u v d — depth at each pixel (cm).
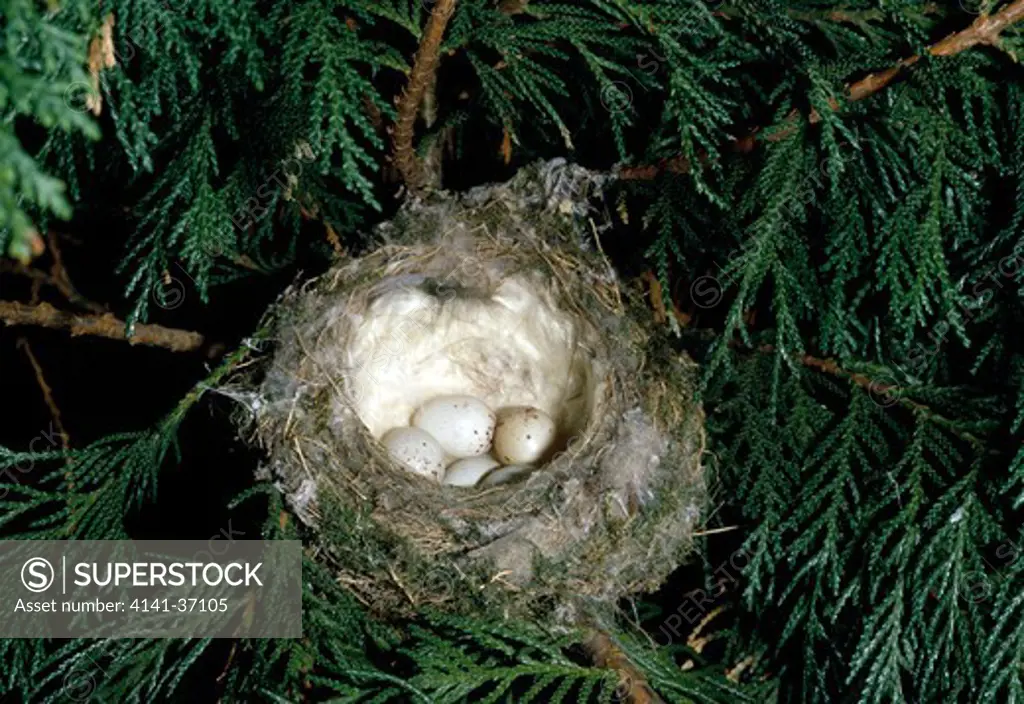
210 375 42
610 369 43
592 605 41
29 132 41
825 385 43
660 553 41
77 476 43
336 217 45
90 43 35
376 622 41
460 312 46
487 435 46
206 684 43
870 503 42
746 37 42
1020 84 41
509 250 43
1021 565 40
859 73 42
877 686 40
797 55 41
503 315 46
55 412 49
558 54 41
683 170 41
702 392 42
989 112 40
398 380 47
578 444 42
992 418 42
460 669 40
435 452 45
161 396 52
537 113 44
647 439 42
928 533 41
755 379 43
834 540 41
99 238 50
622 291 43
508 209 42
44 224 39
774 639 44
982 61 40
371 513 41
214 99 40
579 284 43
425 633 40
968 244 42
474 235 43
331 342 42
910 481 41
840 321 41
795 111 40
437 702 39
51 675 41
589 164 45
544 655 40
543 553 41
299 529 41
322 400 41
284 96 39
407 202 42
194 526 48
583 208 43
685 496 42
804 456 43
